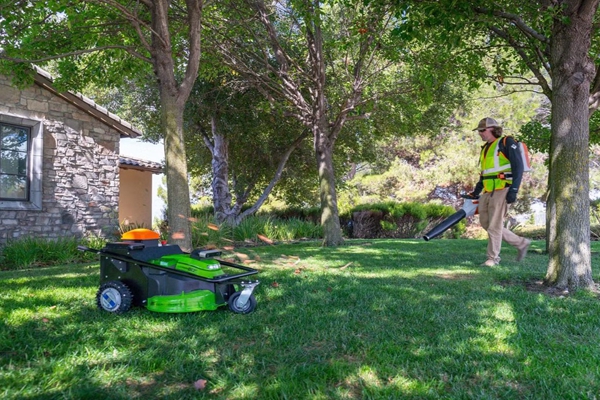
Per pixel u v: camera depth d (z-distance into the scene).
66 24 8.41
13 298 4.95
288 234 16.11
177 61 12.65
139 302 4.44
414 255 9.44
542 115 25.39
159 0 7.14
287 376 2.89
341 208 22.59
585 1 5.46
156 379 2.89
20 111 10.92
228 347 3.43
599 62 8.42
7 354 3.26
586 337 3.71
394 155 29.09
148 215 18.11
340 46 10.84
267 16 12.32
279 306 4.62
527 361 3.19
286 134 18.47
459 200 26.77
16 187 11.04
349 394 2.72
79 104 12.02
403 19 6.78
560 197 5.64
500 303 4.76
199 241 12.75
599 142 11.40
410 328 3.90
